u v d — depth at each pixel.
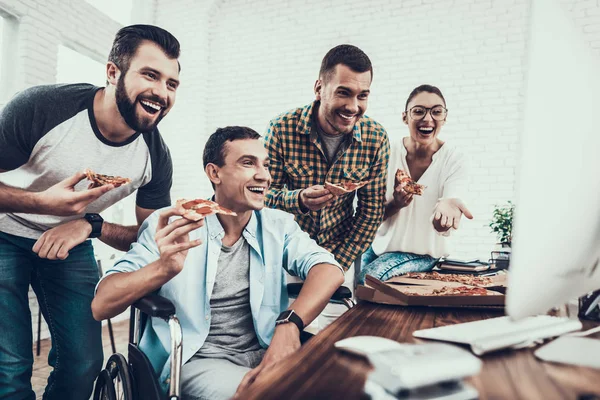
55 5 3.16
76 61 3.46
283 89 4.14
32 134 1.61
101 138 1.73
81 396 1.75
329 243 1.95
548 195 0.50
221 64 4.34
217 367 1.06
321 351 0.63
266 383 0.51
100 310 1.05
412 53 3.78
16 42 2.95
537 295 0.51
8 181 1.61
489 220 3.50
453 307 0.99
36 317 3.06
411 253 1.92
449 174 2.06
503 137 3.52
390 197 2.18
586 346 0.63
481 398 0.45
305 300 1.07
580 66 0.54
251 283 1.23
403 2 3.83
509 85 3.53
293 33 4.14
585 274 0.60
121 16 4.00
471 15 3.65
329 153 1.91
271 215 1.34
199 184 4.23
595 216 0.57
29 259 1.69
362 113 1.78
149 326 1.19
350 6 3.98
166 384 1.09
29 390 1.62
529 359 0.59
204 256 1.21
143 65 1.65
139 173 1.87
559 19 0.52
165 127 4.38
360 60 1.69
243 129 1.27
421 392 0.45
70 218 1.76
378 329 0.78
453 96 3.66
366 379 0.52
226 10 4.36
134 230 1.91
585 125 0.54
